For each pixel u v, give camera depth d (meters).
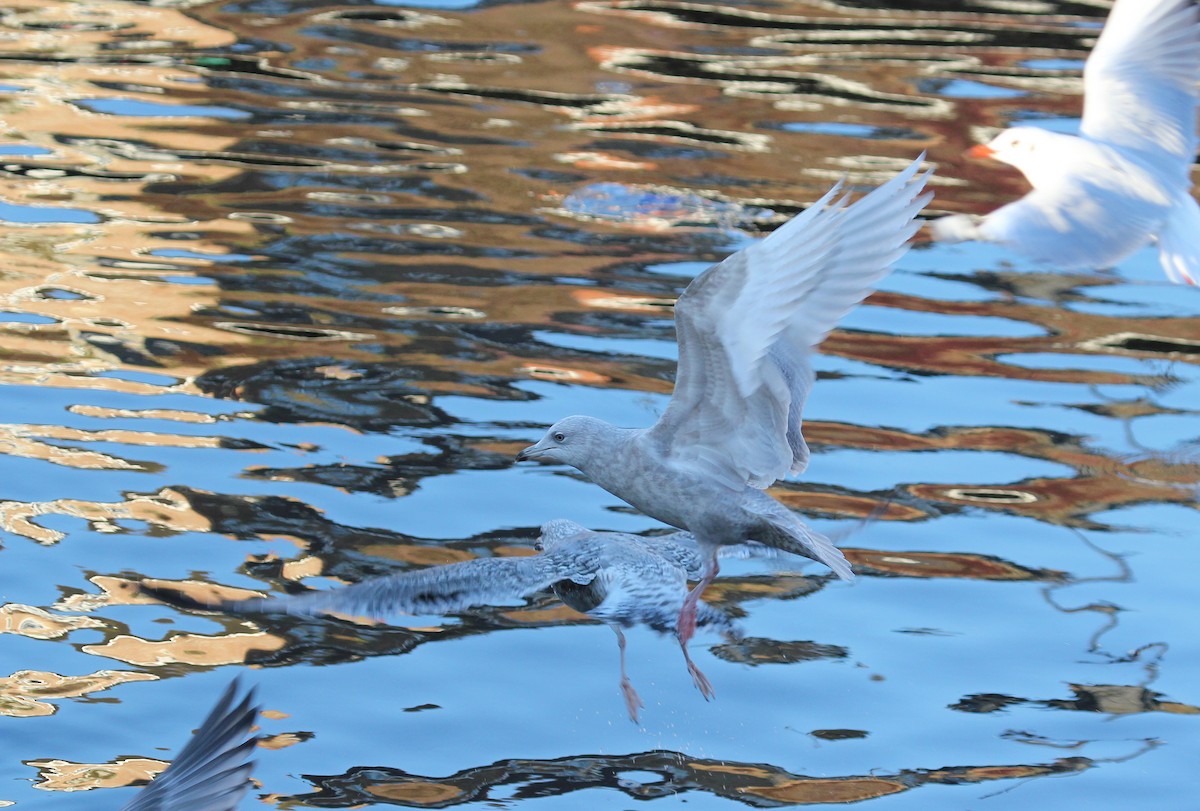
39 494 10.23
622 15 23.02
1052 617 9.49
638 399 11.96
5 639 8.73
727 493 7.60
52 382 11.77
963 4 24.30
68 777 7.65
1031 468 11.41
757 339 6.95
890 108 19.34
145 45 20.53
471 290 13.91
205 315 13.14
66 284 13.52
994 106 19.45
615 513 10.49
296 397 11.82
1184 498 10.99
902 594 9.73
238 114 18.16
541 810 7.59
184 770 5.55
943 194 16.77
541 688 8.66
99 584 9.32
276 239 14.81
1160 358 13.43
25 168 16.11
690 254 14.84
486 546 9.92
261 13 22.23
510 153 17.36
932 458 11.52
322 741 8.05
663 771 7.96
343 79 19.59
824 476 11.19
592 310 13.62
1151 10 10.88
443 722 8.27
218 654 8.79
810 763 8.06
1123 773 8.04
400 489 10.59
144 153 16.77
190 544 9.77
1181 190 9.77
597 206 15.95
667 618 7.80
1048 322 14.15
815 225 6.73
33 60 19.59
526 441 11.33
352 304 13.52
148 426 11.23
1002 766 8.09
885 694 8.67
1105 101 10.66
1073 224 9.24
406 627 9.27
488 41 21.47
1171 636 9.33
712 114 18.92
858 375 12.88
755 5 23.86
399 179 16.48
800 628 9.36
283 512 10.21
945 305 14.45
